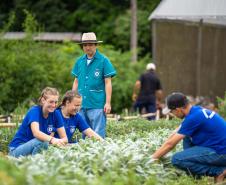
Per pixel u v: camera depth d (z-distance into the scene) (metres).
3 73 23.48
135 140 13.22
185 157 11.04
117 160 9.95
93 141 11.83
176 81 25.92
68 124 12.51
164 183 10.24
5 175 7.38
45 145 11.42
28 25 24.98
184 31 25.72
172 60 25.58
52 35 40.94
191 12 20.41
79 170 9.12
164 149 10.80
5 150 14.43
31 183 7.62
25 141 11.83
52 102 11.68
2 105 23.34
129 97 30.33
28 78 23.77
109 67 14.33
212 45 26.69
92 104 14.34
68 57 28.94
